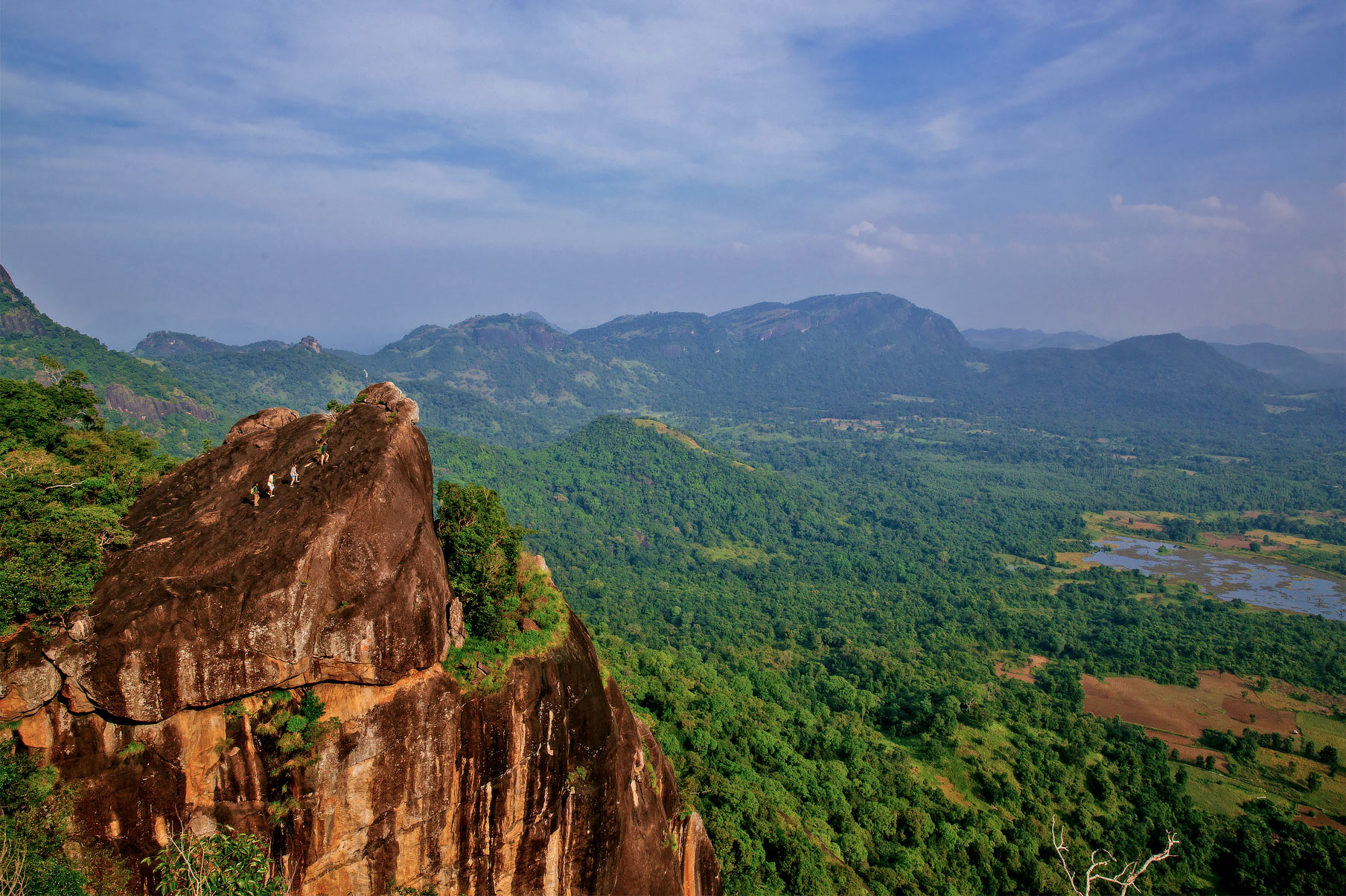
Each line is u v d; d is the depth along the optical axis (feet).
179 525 85.56
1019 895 214.69
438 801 84.99
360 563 79.92
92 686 72.33
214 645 74.69
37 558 72.59
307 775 77.10
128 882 74.13
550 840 94.43
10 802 70.18
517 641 94.68
